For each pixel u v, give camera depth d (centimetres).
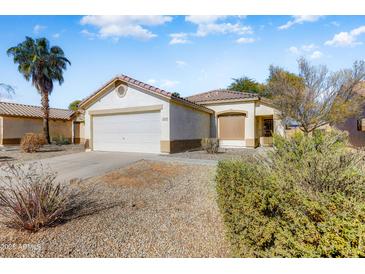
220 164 440
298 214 222
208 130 1931
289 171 326
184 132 1512
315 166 302
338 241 193
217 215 455
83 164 1036
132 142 1461
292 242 212
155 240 368
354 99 1265
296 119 1339
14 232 400
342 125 1537
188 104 1516
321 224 202
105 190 639
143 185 685
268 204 252
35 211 423
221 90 2302
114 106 1521
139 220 443
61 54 2309
